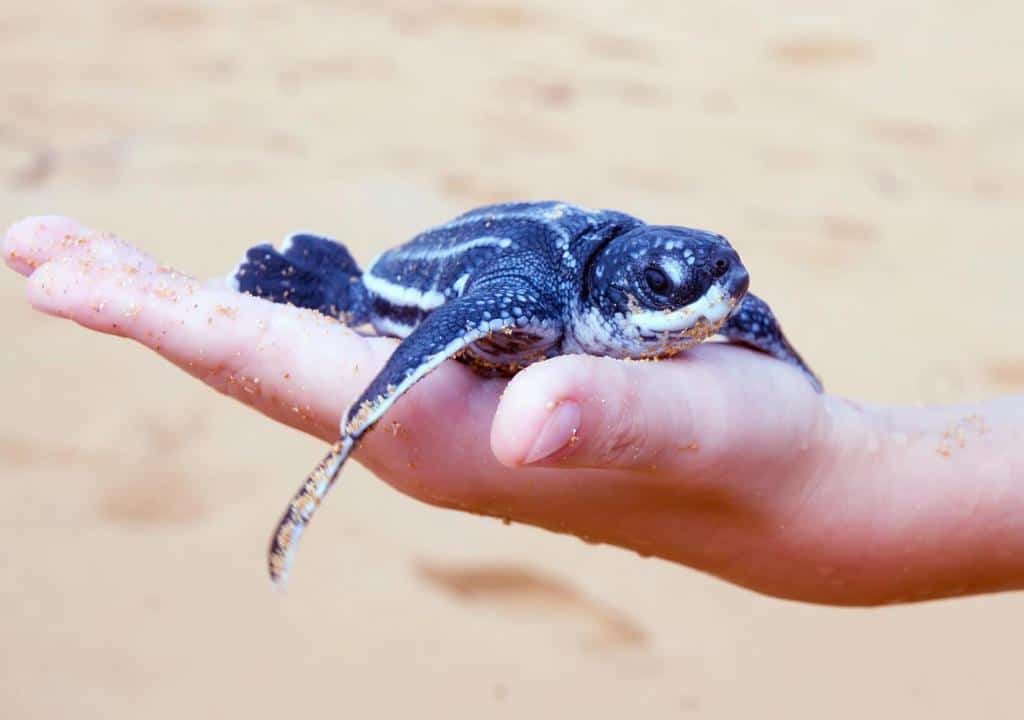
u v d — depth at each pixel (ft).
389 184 3.19
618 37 4.91
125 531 1.77
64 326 2.36
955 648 1.69
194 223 2.80
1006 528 1.13
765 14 5.33
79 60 4.25
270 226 2.81
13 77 4.01
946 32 5.18
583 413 0.87
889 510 1.11
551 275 1.13
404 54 4.52
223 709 1.46
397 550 1.77
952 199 3.52
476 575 1.73
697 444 0.98
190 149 3.40
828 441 1.09
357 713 1.47
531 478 1.06
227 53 4.42
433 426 1.03
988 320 2.74
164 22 4.76
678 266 1.08
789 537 1.11
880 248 3.12
